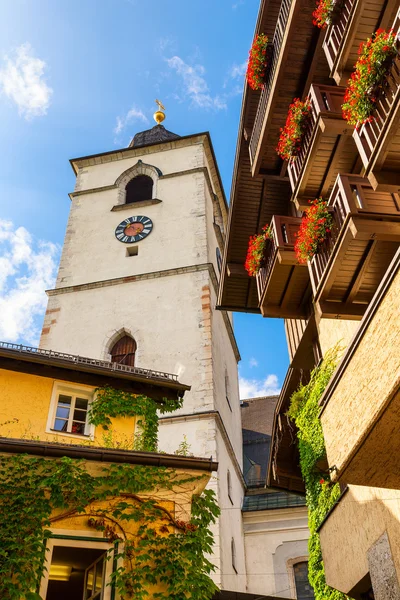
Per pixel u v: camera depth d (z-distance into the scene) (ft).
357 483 30.83
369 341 28.19
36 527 34.55
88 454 36.83
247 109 55.11
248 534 98.32
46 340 100.01
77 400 47.03
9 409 44.09
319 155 41.22
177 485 38.58
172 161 125.90
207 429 83.71
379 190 32.12
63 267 110.42
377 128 32.45
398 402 26.27
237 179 58.29
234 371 118.21
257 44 48.75
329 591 44.98
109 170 127.65
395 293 26.16
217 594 53.36
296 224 47.01
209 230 115.03
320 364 46.26
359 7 35.60
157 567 36.06
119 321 99.86
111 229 114.83
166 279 103.96
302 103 42.29
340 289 37.24
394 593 32.89
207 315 97.45
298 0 42.19
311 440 45.29
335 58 37.91
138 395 48.44
